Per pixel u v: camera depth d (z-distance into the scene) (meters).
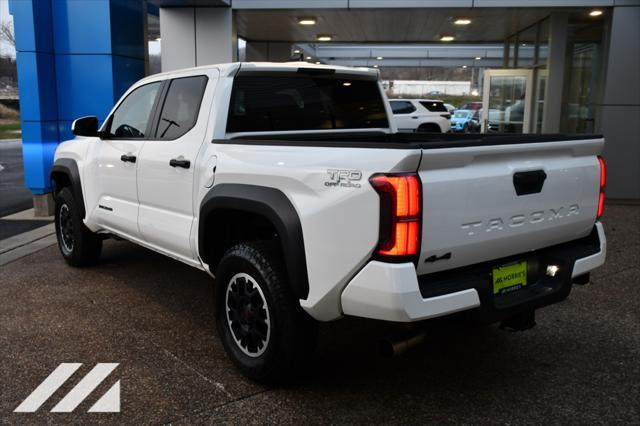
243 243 3.41
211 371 3.57
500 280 3.10
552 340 4.07
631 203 10.08
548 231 3.24
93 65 8.60
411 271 2.63
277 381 3.31
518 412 3.10
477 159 2.84
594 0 9.90
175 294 5.05
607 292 5.08
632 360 3.74
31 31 8.24
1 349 3.86
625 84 9.91
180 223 3.98
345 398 3.25
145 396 3.26
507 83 13.44
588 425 2.97
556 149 3.20
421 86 63.59
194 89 4.07
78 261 5.74
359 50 23.34
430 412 3.10
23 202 10.42
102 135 4.95
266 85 4.04
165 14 10.67
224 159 3.50
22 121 8.52
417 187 2.60
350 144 2.81
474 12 11.17
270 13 11.25
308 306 2.98
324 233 2.85
